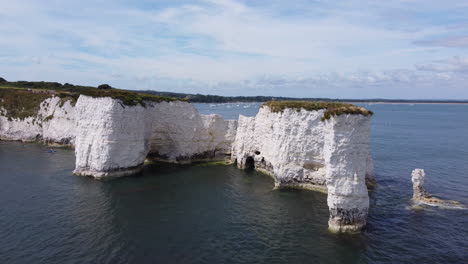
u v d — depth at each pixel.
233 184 44.59
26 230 28.81
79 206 34.84
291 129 42.78
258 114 53.03
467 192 40.16
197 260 24.62
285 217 32.97
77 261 24.00
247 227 30.58
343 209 28.78
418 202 36.56
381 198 37.91
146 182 44.47
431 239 27.84
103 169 45.25
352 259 24.75
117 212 33.59
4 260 23.91
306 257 25.12
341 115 27.58
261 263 24.30
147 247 26.41
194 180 46.22
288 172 43.00
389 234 28.64
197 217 32.88
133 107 47.09
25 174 46.41
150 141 53.97
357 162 28.27
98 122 45.09
